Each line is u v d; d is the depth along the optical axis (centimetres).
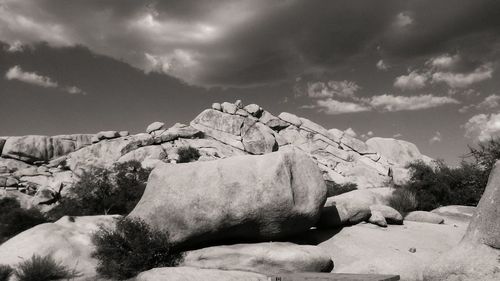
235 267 1182
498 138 2122
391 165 5141
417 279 1077
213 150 4700
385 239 1390
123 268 1184
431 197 2139
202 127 5134
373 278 826
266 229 1265
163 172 1364
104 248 1233
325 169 4738
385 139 5638
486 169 2120
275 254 1172
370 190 2183
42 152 4756
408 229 1534
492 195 914
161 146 4597
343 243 1358
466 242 931
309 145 5244
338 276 859
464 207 1964
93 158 4562
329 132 5472
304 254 1170
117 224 1305
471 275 867
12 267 1155
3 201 3031
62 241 1272
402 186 2252
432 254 1223
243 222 1242
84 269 1202
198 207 1248
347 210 1497
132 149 4581
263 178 1253
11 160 4572
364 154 5247
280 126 5450
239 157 1345
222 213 1234
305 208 1274
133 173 2731
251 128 5144
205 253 1234
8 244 1257
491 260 862
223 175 1285
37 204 3116
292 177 1288
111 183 2456
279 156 1295
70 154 4747
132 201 2311
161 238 1241
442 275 923
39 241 1252
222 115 5197
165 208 1280
